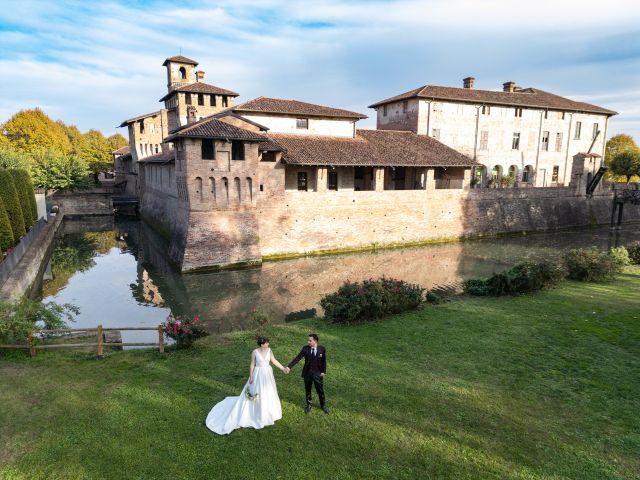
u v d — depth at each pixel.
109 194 61.91
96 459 7.35
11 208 28.25
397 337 13.38
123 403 9.19
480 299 17.84
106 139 103.62
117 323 19.81
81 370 10.94
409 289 16.73
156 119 59.44
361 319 15.23
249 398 8.41
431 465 7.30
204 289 25.22
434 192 39.75
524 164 52.88
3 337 11.97
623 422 8.56
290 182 37.56
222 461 7.34
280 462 7.35
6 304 12.44
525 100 51.31
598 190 52.22
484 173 50.75
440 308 16.52
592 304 16.67
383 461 7.40
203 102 53.41
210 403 9.24
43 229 37.53
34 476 6.93
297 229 33.66
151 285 26.64
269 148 30.92
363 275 28.00
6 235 24.48
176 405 9.14
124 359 11.77
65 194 59.66
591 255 21.02
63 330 11.88
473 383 10.21
